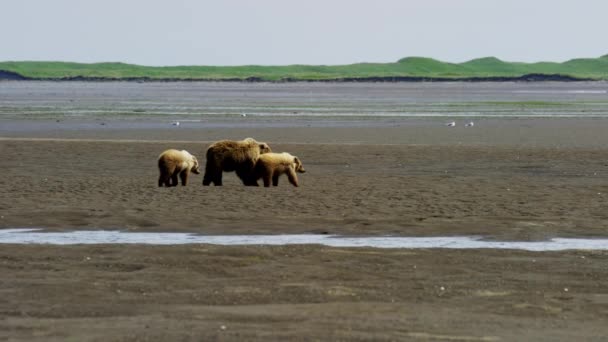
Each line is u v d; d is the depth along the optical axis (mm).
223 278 35781
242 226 49594
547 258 40531
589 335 27328
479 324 28469
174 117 168875
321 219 51812
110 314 29547
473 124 147500
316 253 41125
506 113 188000
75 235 46938
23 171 78062
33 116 168500
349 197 61250
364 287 34094
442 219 52125
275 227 49312
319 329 27359
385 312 29953
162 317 29031
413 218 52500
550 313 30219
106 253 40969
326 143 112125
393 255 40969
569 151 98625
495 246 43969
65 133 127188
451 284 34844
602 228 49281
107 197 60625
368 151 98750
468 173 78688
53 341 25859
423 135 126062
